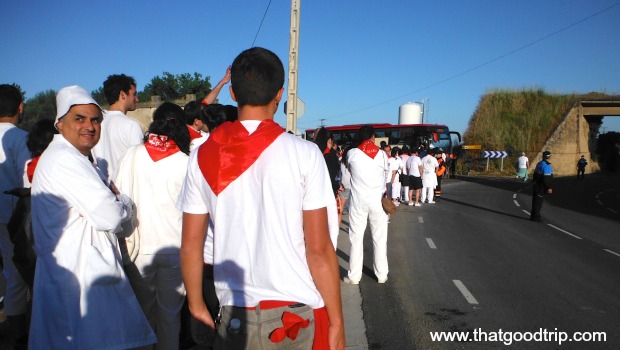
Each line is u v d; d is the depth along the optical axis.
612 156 44.03
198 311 1.96
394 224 11.32
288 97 12.45
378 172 5.75
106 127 3.92
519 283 6.35
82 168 2.50
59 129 2.70
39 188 2.50
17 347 3.82
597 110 41.31
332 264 1.89
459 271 6.91
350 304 5.32
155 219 3.17
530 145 41.19
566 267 7.37
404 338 4.41
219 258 1.87
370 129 5.76
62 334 2.41
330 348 1.89
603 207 16.97
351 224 5.95
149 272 3.20
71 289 2.44
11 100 4.09
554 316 5.09
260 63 1.88
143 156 3.19
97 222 2.48
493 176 37.50
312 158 1.86
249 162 1.80
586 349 4.24
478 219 12.61
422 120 39.00
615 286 6.32
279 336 1.78
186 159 3.27
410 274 6.65
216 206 1.84
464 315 5.05
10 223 3.07
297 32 12.38
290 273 1.80
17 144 4.05
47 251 2.47
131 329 2.62
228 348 1.86
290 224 1.80
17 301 3.82
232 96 1.97
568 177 37.50
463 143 43.84
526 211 14.91
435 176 16.33
